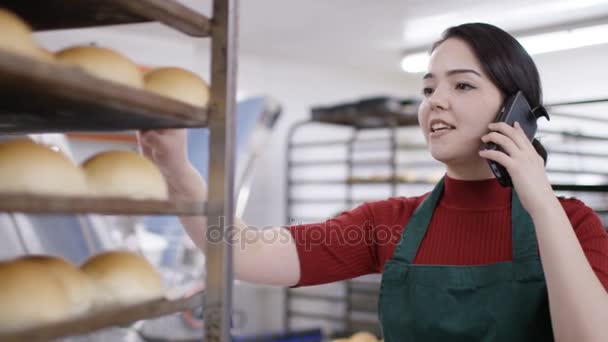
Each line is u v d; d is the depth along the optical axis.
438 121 1.05
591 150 2.16
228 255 0.68
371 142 4.61
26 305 0.53
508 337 0.97
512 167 0.93
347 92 4.61
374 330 3.42
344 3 2.91
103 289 0.65
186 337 1.87
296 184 4.28
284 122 4.25
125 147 3.03
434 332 1.02
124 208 0.56
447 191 1.13
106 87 0.53
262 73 4.14
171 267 2.04
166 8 0.62
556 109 2.23
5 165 0.56
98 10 0.63
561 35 2.55
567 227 0.88
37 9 0.64
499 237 1.05
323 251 1.14
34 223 1.17
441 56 1.06
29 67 0.46
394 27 3.29
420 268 1.06
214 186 0.68
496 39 1.04
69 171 0.61
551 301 0.86
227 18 0.69
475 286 1.01
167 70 0.72
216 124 0.69
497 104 1.03
